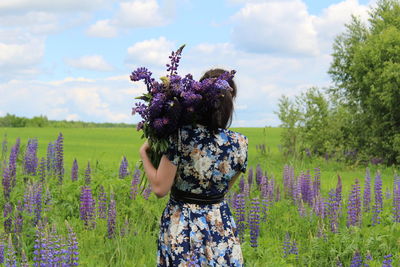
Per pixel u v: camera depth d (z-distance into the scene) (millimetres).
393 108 20781
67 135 41094
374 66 21609
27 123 71938
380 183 8328
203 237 3428
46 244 4848
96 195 8188
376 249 6512
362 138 22766
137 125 3400
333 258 6289
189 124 3426
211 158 3443
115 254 5969
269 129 52250
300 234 7328
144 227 6969
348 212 7531
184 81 3387
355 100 23922
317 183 10906
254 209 6555
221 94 3352
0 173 9141
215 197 3523
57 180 8930
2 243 5105
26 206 6484
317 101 22734
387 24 23359
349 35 25016
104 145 29547
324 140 22625
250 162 17984
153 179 3424
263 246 6270
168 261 3479
